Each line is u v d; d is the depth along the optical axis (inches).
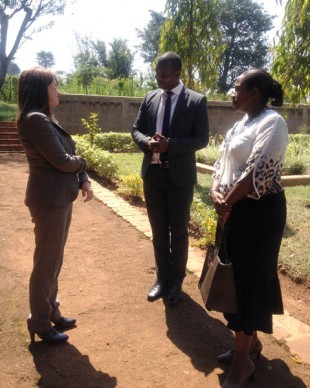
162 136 135.6
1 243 204.1
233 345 124.9
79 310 142.6
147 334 129.5
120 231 225.1
